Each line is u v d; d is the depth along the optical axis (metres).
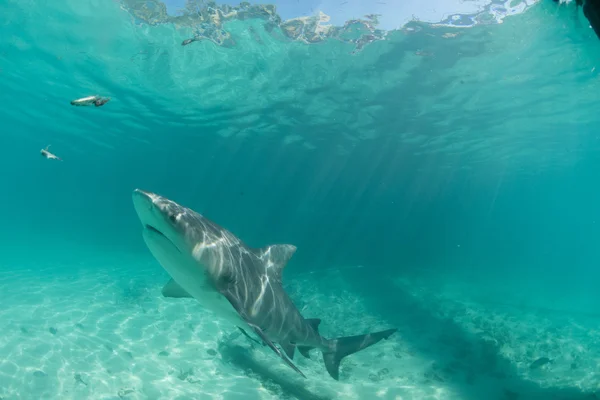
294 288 16.80
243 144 29.36
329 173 37.38
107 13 11.89
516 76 14.55
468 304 17.47
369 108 18.91
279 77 16.09
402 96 17.03
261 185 47.81
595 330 13.83
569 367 9.04
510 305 18.64
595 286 37.31
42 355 7.25
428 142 24.89
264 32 12.62
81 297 12.93
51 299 12.38
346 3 10.70
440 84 15.48
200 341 9.06
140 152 37.47
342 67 14.70
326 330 11.69
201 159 38.28
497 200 73.75
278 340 5.46
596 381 8.00
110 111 22.94
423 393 7.27
